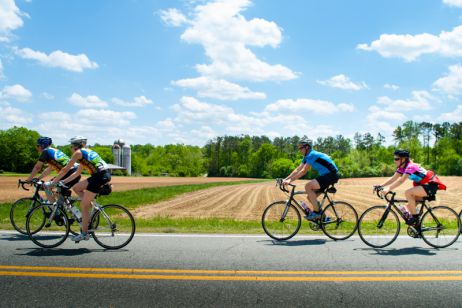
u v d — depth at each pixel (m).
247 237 7.18
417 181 6.39
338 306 3.74
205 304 3.77
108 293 4.06
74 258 5.45
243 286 4.30
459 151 108.81
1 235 7.14
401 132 126.56
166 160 139.38
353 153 115.81
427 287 4.30
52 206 6.48
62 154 7.38
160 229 8.08
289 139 170.88
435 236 6.57
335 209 7.15
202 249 6.06
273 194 33.91
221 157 144.38
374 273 4.80
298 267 5.04
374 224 6.75
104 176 5.95
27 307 3.68
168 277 4.59
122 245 6.15
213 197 29.11
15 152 99.31
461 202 23.34
